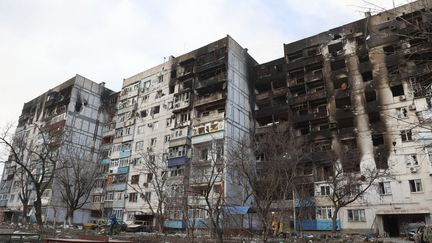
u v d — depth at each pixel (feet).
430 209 108.27
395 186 117.08
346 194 108.17
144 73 201.87
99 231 116.98
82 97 214.69
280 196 104.83
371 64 138.31
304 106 153.99
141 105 193.16
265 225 79.82
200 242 82.43
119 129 199.21
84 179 143.54
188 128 157.48
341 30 152.66
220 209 92.07
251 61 179.83
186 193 113.91
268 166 105.19
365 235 108.68
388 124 125.90
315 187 131.34
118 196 175.83
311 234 120.47
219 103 154.71
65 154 169.68
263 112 162.81
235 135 147.95
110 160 192.85
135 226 138.82
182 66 181.37
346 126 141.38
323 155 132.16
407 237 96.68
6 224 149.38
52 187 176.45
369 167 123.24
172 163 154.51
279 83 171.73
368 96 140.05
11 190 221.05
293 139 120.98
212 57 168.14
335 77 145.89
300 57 165.17
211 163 134.72
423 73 31.32
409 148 118.21
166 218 128.16
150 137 177.78
